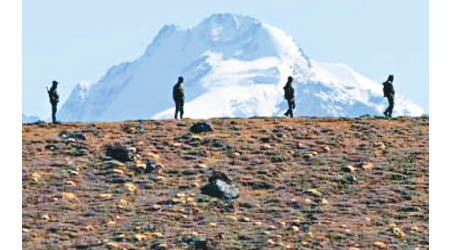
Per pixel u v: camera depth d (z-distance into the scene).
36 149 129.25
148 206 111.81
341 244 102.44
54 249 99.31
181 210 110.88
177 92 151.38
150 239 102.44
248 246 100.69
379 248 101.75
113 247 99.88
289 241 102.75
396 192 118.38
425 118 154.25
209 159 128.00
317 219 109.69
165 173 122.62
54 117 148.50
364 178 123.06
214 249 99.56
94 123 145.62
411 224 108.88
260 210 112.25
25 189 115.25
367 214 111.62
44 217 107.12
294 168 125.81
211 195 115.56
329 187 119.50
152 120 148.12
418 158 130.62
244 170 124.00
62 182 117.94
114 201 113.00
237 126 143.12
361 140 138.50
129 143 132.88
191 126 142.00
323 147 133.75
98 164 124.44
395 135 141.50
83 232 104.19
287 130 141.50
